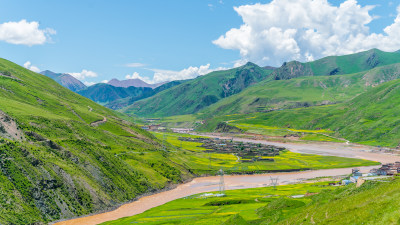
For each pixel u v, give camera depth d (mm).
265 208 106062
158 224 113250
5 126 148875
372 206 51719
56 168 139375
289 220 73562
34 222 108312
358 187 84500
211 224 98125
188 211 133750
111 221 123438
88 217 129250
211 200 154000
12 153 128625
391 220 44188
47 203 121625
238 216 92188
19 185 118250
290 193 157125
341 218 54344
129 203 156875
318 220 60875
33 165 131625
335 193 93875
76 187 138625
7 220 99688
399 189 53750
